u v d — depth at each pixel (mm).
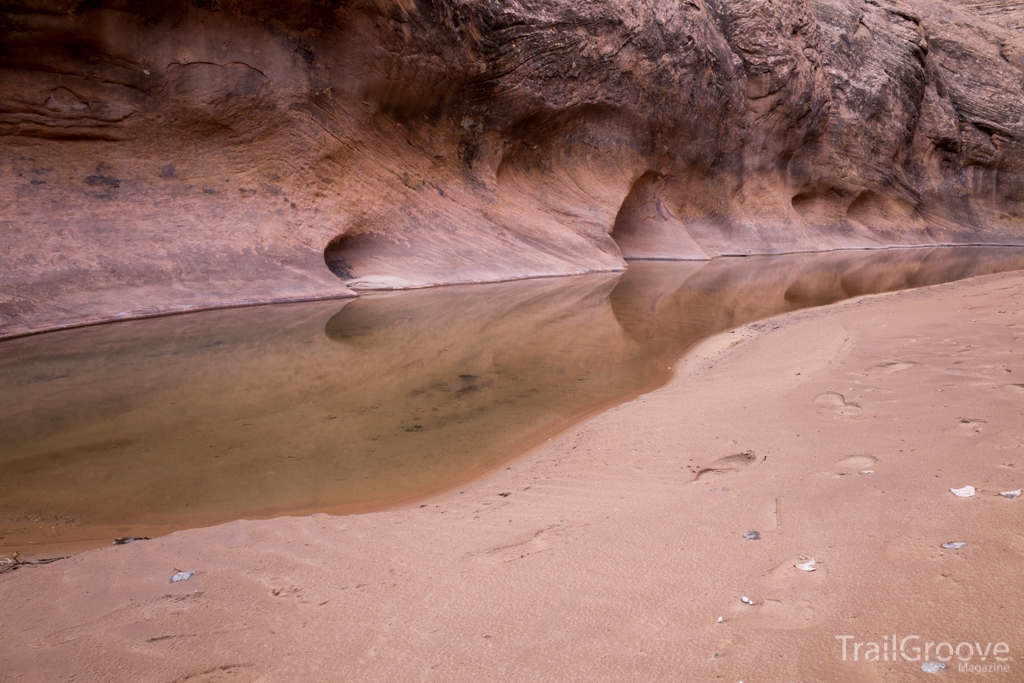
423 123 15570
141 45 10953
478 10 15562
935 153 35562
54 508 3662
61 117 10547
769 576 2094
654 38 20922
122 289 10031
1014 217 38281
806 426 3824
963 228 35750
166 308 10219
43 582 2662
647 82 21141
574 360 7246
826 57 29484
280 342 8148
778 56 25641
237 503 3717
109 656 2100
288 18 12266
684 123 23312
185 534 3113
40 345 7953
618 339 8422
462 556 2680
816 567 2096
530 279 16031
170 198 11445
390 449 4570
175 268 10805
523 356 7430
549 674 1760
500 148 17875
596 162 21094
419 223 15180
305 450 4547
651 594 2105
